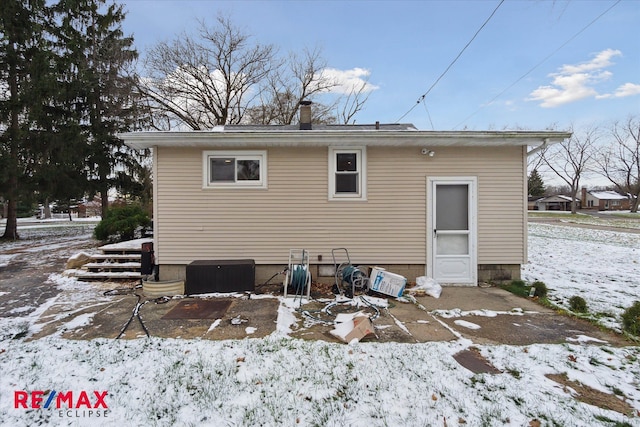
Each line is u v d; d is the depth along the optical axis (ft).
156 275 19.03
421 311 14.52
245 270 17.39
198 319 13.20
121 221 29.53
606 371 9.16
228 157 19.07
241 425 7.13
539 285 16.78
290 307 14.87
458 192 19.38
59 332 11.85
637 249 34.09
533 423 7.11
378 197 19.29
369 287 17.12
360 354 10.05
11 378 8.75
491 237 19.27
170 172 18.86
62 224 78.54
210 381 8.64
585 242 40.11
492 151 19.17
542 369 9.27
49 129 40.29
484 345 10.82
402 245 19.35
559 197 179.42
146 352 10.14
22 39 38.19
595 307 14.92
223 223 19.08
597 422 7.13
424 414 7.40
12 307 14.74
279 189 19.17
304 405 7.72
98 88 44.06
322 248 19.31
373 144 18.85
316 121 54.70
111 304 15.19
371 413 7.44
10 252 31.09
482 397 7.98
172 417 7.38
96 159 44.34
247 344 10.69
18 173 37.78
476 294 17.28
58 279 20.03
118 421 7.27
